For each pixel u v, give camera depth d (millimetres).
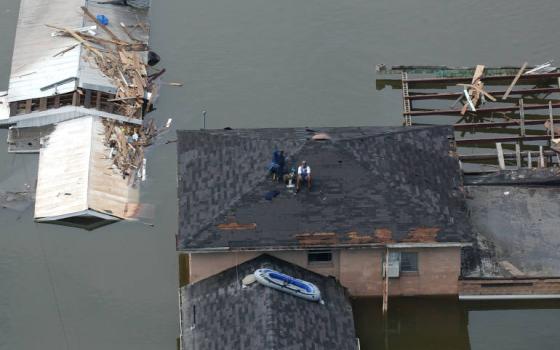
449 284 191000
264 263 182500
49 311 198500
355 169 189750
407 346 192875
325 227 183000
